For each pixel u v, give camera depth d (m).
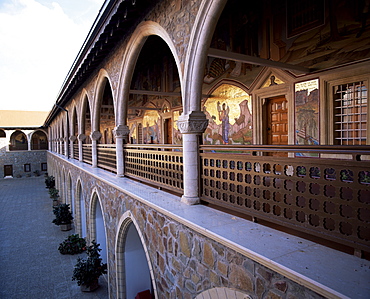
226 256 2.82
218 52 4.36
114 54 7.13
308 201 2.52
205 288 3.16
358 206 2.15
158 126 11.46
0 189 27.05
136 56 6.16
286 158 2.71
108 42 6.83
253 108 6.56
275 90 6.06
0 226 15.51
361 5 4.56
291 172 5.73
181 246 3.64
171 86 10.15
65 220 14.53
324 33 5.09
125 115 7.02
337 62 4.95
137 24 5.60
